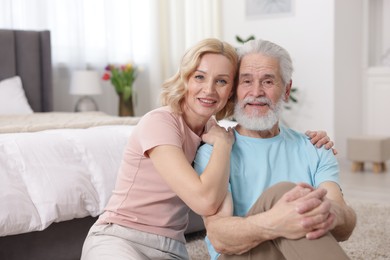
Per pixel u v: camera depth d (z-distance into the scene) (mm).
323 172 1735
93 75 5250
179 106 1707
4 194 2182
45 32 5137
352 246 2859
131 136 1743
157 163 1604
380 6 6379
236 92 1743
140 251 1743
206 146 1696
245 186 1707
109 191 2467
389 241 2949
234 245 1479
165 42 6160
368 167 5766
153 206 1744
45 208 2246
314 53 5836
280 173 1729
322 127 5836
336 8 5719
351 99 6125
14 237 2281
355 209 3691
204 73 1655
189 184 1515
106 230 1753
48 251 2393
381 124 6262
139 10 6023
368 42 6312
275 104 1702
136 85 6219
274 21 6070
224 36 6484
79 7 5434
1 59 4918
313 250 1346
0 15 4957
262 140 1751
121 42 5844
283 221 1354
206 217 1562
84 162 2500
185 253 1863
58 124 3238
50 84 5184
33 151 2396
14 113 4594
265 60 1673
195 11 6395
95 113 4602
